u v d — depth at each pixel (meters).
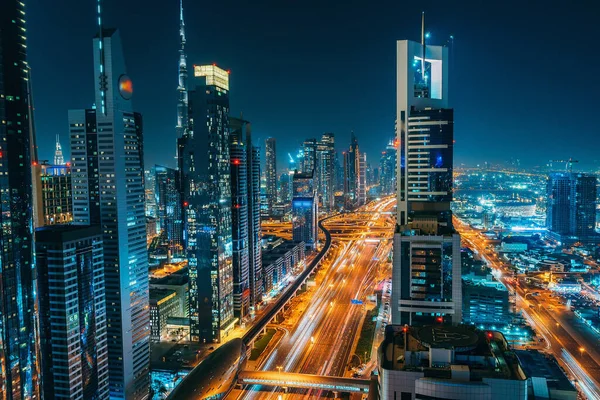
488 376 147.62
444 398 145.50
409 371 151.75
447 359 156.50
